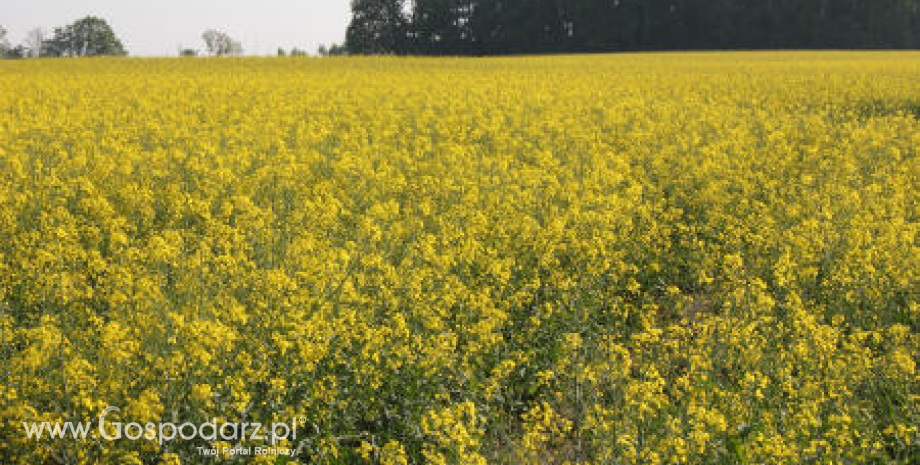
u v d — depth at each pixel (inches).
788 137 622.8
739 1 3346.5
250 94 820.0
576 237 342.6
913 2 3245.6
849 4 3272.6
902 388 239.1
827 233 358.6
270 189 398.3
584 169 488.1
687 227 390.6
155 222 363.9
